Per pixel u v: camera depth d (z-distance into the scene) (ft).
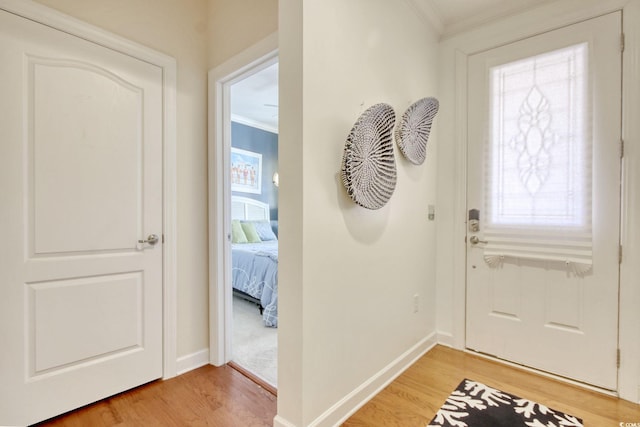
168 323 6.42
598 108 5.94
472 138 7.52
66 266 5.21
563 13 6.31
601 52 5.92
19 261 4.79
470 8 7.13
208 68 7.13
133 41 5.92
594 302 6.03
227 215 7.21
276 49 5.69
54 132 5.06
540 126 6.62
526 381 6.29
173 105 6.48
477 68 7.45
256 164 17.95
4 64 4.63
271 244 14.62
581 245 6.15
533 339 6.73
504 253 7.05
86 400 5.43
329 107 4.82
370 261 5.75
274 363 7.19
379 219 5.95
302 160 4.42
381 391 5.94
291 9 4.55
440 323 8.07
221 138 7.07
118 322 5.78
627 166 5.66
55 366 5.12
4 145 4.65
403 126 6.34
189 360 6.80
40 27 4.91
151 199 6.18
